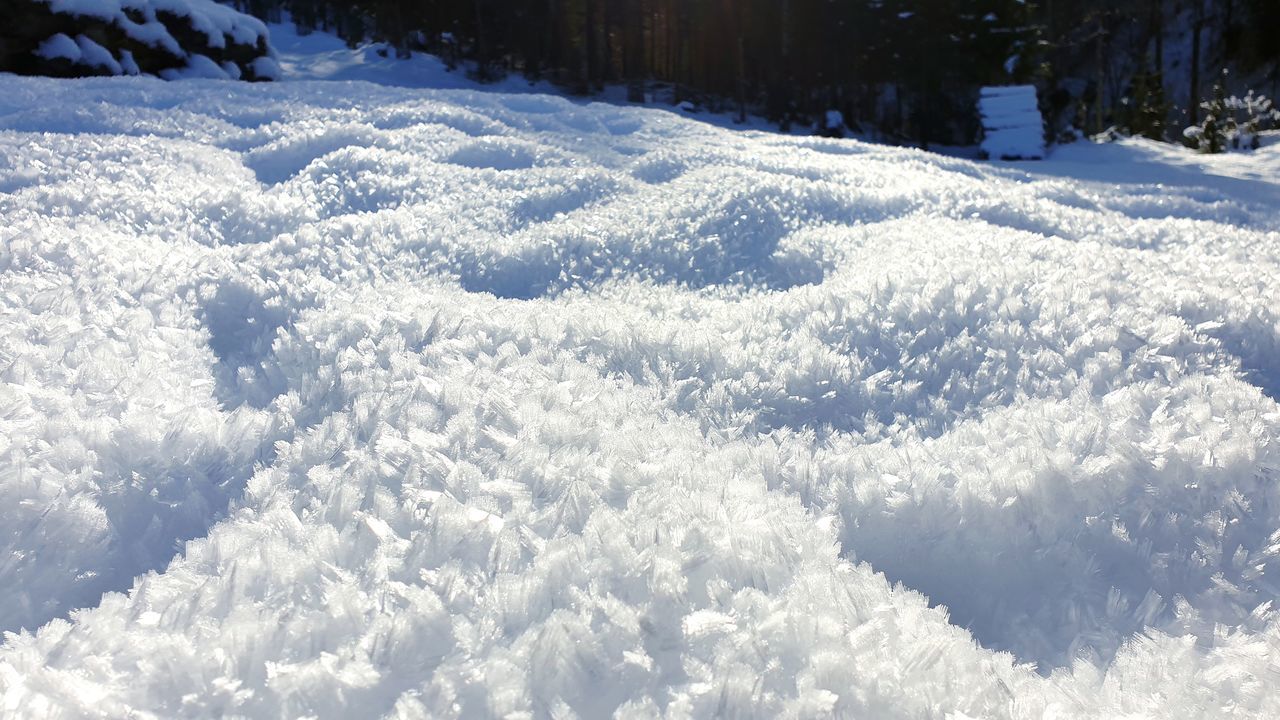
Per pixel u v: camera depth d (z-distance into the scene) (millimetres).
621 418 1630
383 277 2648
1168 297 2453
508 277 2912
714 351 2086
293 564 1080
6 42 10922
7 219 2697
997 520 1414
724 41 27938
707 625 968
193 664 905
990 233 3471
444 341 1942
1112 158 15695
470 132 5879
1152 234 3963
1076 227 4070
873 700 901
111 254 2410
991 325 2227
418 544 1117
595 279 2967
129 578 1160
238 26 14531
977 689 942
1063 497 1444
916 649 975
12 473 1246
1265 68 40562
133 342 1845
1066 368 2004
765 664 937
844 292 2535
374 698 870
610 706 884
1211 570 1284
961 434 1701
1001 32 25312
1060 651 1169
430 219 3449
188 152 4348
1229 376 1906
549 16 25953
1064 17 37031
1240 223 5180
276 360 1886
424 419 1521
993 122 16984
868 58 26875
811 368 2018
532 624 969
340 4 27672
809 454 1627
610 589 1053
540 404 1607
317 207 3539
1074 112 26516
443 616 974
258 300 2221
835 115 24500
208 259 2455
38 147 3977
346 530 1156
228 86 7438
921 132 25703
